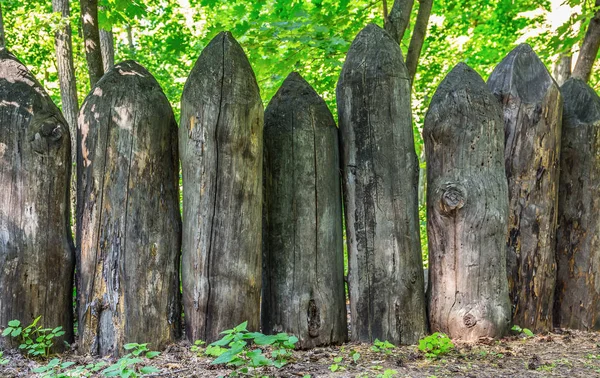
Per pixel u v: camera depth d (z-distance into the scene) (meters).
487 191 4.30
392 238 4.24
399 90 4.32
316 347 4.16
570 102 4.93
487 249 4.30
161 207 4.13
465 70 4.55
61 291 4.08
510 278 4.56
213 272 3.97
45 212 4.00
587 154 4.77
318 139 4.29
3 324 3.90
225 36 4.15
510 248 4.57
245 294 4.02
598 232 4.78
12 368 3.62
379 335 4.23
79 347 4.01
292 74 4.57
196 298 3.98
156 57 11.83
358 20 7.41
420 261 4.36
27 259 3.94
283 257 4.22
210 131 3.97
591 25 6.90
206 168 3.97
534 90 4.61
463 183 4.29
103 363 3.38
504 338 4.33
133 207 4.01
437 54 10.63
